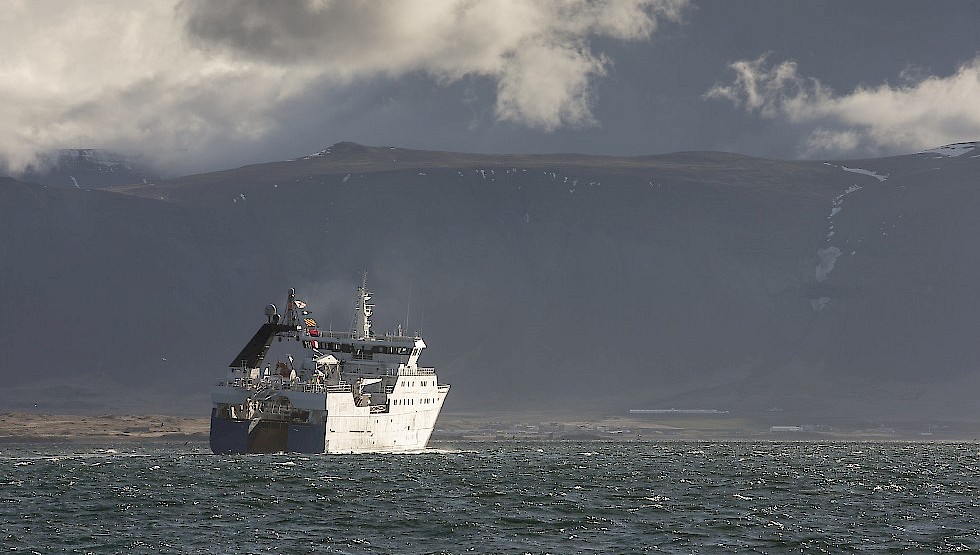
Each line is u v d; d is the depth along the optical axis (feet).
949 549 554.87
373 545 549.95
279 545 547.08
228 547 541.75
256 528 592.19
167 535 570.46
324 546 546.26
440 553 533.14
